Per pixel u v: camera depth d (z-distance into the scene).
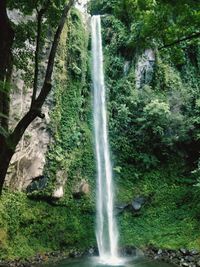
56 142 18.44
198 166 18.47
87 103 21.53
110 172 20.33
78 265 13.82
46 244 15.52
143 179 20.20
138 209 18.66
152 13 7.91
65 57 20.11
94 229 17.52
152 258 15.08
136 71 22.06
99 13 24.55
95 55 22.94
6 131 5.04
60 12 7.55
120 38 22.64
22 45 7.88
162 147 20.75
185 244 15.67
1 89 4.27
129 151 20.88
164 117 20.16
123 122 21.27
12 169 15.80
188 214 17.64
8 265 13.24
